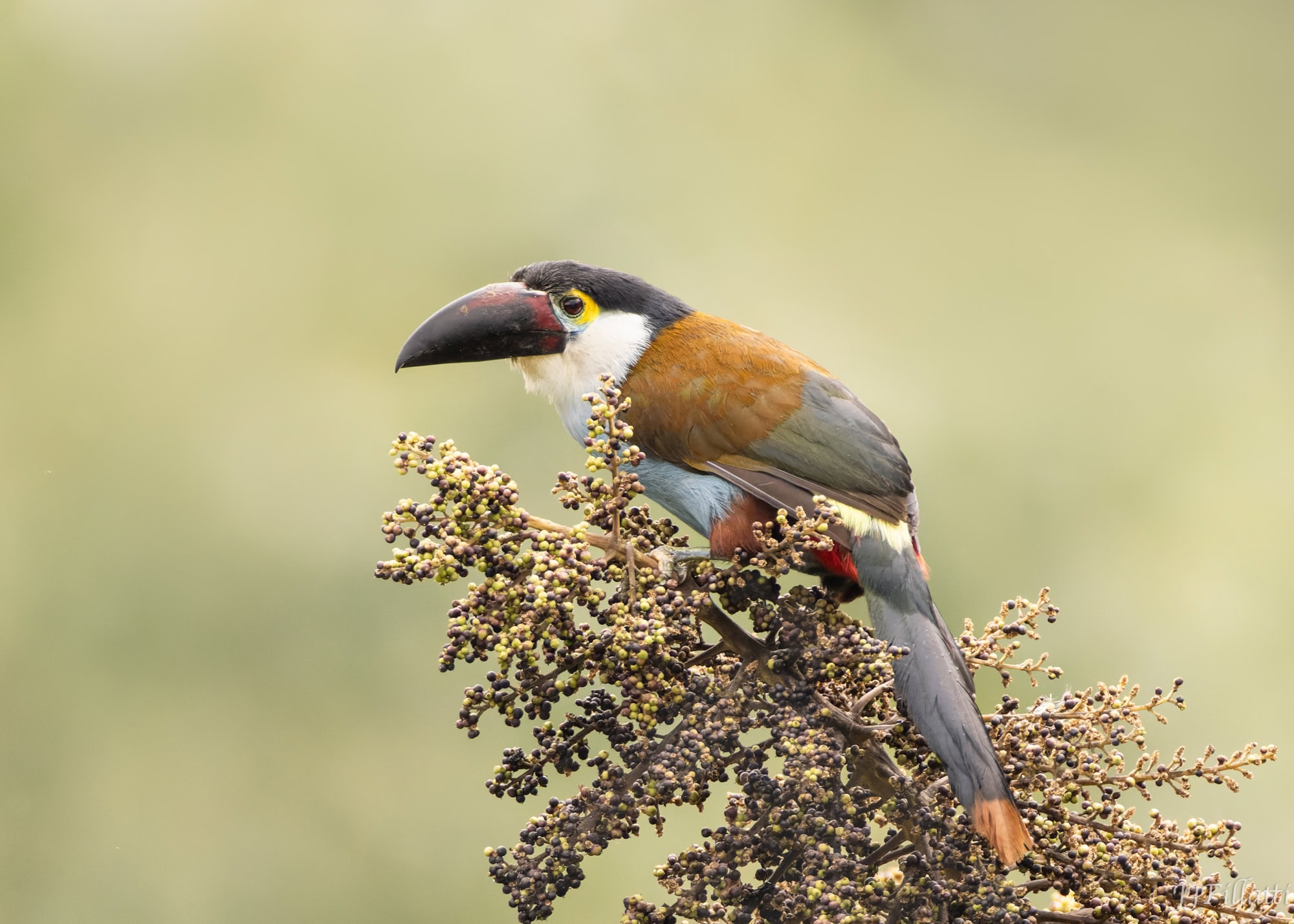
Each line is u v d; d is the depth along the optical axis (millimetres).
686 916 6641
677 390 9852
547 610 6812
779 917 6559
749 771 6754
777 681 7242
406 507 6938
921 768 7414
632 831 6770
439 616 15984
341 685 15703
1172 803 14555
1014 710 7656
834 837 6660
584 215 18875
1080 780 7008
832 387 9797
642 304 10406
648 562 7430
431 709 15602
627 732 6938
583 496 7363
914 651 7609
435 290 18578
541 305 10359
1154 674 15875
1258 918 6703
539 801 15258
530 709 6895
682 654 7402
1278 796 14812
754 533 7559
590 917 14359
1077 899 6941
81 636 15906
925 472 17375
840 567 9047
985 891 6605
